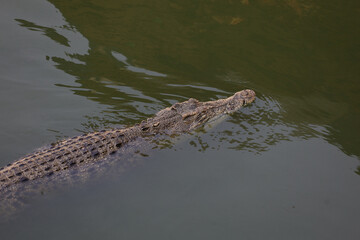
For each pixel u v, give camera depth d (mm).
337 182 3457
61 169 3402
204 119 3707
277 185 3428
